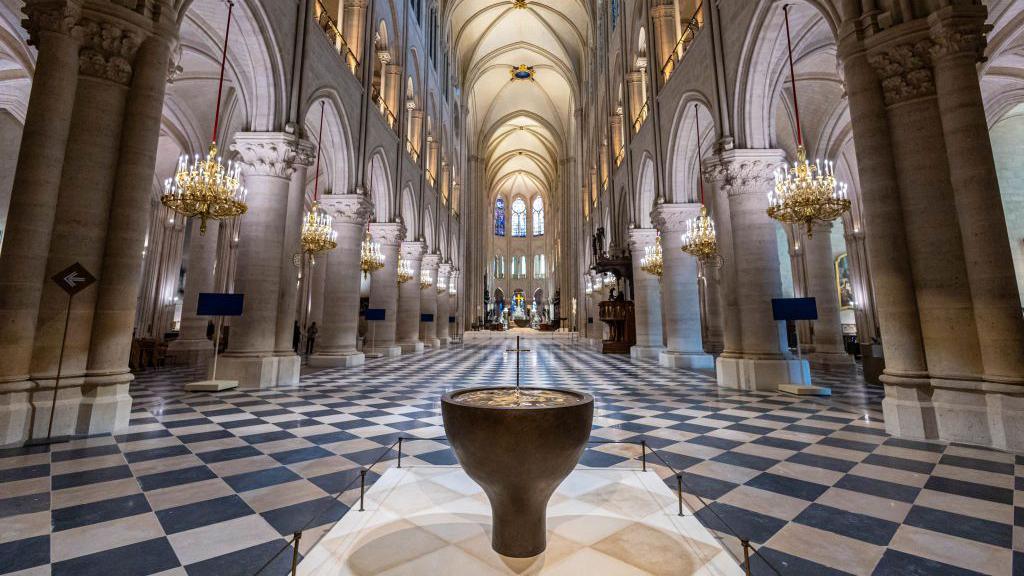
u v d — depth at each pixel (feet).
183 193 22.62
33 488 9.61
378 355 45.44
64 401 13.96
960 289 14.20
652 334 46.39
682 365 36.78
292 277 27.58
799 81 38.70
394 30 49.44
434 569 6.46
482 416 6.49
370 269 44.32
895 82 15.49
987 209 13.79
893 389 14.99
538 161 152.05
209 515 8.41
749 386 24.61
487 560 6.73
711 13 28.58
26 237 13.74
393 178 48.60
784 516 8.50
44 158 14.16
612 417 17.61
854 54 16.38
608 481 10.36
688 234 34.96
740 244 25.89
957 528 7.93
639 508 8.84
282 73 26.73
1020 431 12.56
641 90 49.60
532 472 6.56
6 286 13.39
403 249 56.70
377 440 13.99
